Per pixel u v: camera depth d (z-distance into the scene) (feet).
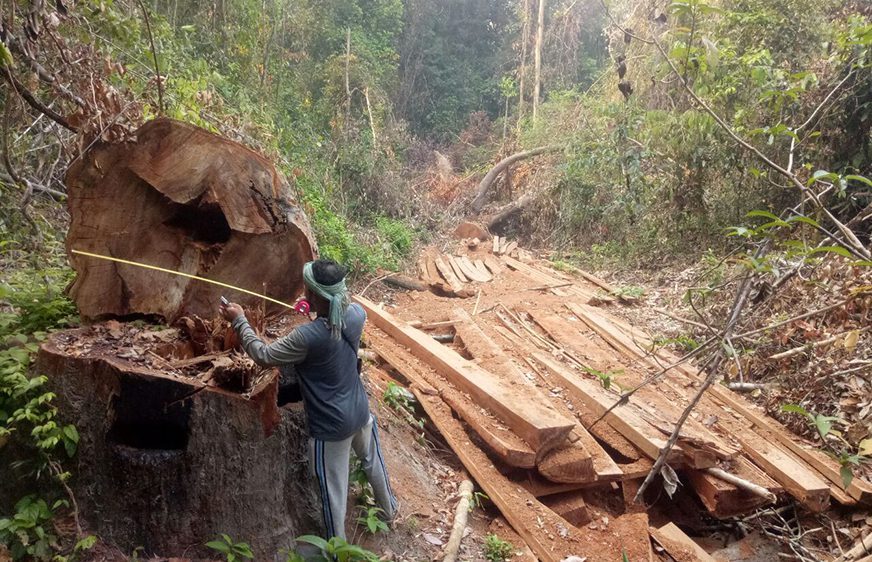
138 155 11.81
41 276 14.15
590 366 20.49
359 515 12.51
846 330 18.42
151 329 12.14
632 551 13.38
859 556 13.83
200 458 10.27
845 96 25.54
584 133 42.29
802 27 29.71
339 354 10.75
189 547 10.36
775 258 21.08
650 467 15.37
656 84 37.27
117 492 10.19
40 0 13.55
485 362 19.70
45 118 17.65
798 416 17.37
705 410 18.15
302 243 12.97
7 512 10.33
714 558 14.30
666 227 33.86
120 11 19.35
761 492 14.60
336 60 49.03
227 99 28.78
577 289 30.53
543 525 13.60
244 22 36.06
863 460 15.94
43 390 10.32
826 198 26.45
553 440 14.78
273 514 11.08
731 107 29.53
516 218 46.19
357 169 40.06
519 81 70.28
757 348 19.58
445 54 80.53
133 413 10.11
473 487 14.93
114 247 12.23
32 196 17.85
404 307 27.27
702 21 30.91
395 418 16.37
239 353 11.51
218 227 13.03
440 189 51.57
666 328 24.77
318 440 10.82
